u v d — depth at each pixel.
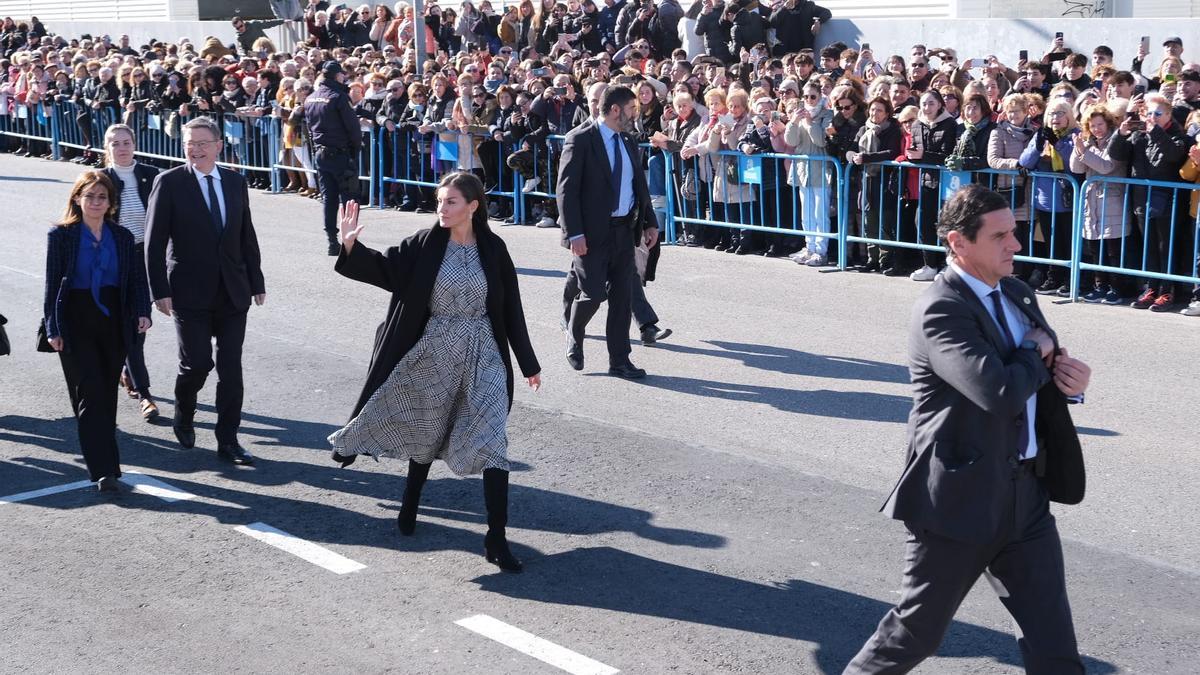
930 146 11.23
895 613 4.03
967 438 3.83
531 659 4.88
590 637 5.05
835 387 8.50
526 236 14.48
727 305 10.95
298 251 13.93
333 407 8.32
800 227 12.65
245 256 7.25
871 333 9.88
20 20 34.84
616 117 8.52
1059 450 3.91
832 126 11.94
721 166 12.88
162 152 20.45
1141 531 5.98
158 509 6.55
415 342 5.74
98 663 4.88
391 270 5.73
